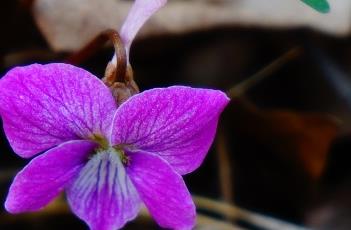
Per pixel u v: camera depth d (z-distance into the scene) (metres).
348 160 0.17
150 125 0.12
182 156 0.13
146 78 0.18
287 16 0.17
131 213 0.13
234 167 0.17
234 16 0.17
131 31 0.13
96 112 0.12
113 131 0.12
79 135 0.12
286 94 0.18
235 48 0.18
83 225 0.16
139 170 0.13
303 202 0.17
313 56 0.18
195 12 0.17
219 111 0.12
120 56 0.13
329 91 0.18
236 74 0.18
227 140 0.17
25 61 0.17
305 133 0.17
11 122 0.12
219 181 0.17
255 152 0.17
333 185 0.17
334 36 0.18
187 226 0.13
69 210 0.16
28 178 0.12
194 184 0.17
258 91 0.18
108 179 0.13
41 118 0.12
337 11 0.18
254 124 0.17
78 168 0.13
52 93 0.12
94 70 0.17
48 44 0.16
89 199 0.13
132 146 0.13
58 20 0.16
